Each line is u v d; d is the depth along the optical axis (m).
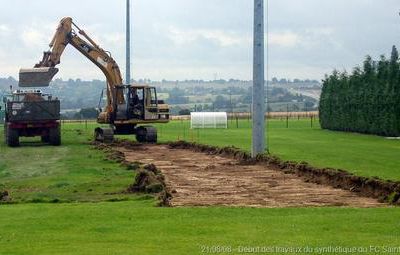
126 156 43.19
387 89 66.38
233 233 16.44
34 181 29.47
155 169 31.58
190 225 17.59
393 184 23.67
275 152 42.91
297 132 73.50
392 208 20.55
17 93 54.41
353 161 36.19
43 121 53.00
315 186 27.19
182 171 33.31
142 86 59.09
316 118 121.94
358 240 15.48
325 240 15.48
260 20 37.81
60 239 16.12
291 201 22.91
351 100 75.38
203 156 42.94
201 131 77.25
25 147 51.66
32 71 55.78
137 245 15.31
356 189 25.58
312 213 19.56
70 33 58.75
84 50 59.06
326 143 53.06
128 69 67.19
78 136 67.00
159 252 14.57
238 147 46.94
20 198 23.81
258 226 17.33
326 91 82.69
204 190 25.94
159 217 18.95
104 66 59.41
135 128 60.09
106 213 19.73
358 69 75.25
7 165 37.62
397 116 64.81
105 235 16.52
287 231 16.61
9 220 18.81
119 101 59.03
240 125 96.44
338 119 78.31
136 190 25.50
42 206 21.52
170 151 47.97
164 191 24.34
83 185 27.33
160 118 59.28
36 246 15.37
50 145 53.28
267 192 25.34
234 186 27.22
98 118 60.84
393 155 40.44
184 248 14.89
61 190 26.03
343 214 19.17
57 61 58.25
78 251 14.80
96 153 44.38
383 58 69.44
